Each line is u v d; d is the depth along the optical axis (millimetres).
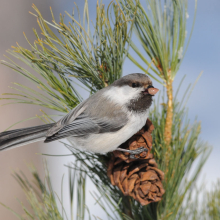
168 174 2615
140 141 2617
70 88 2629
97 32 2617
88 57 2617
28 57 2615
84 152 2623
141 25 2623
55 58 2613
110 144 2635
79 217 2607
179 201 2613
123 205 2625
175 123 2621
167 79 2627
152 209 2625
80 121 2660
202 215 2617
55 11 3559
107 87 2643
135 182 2609
